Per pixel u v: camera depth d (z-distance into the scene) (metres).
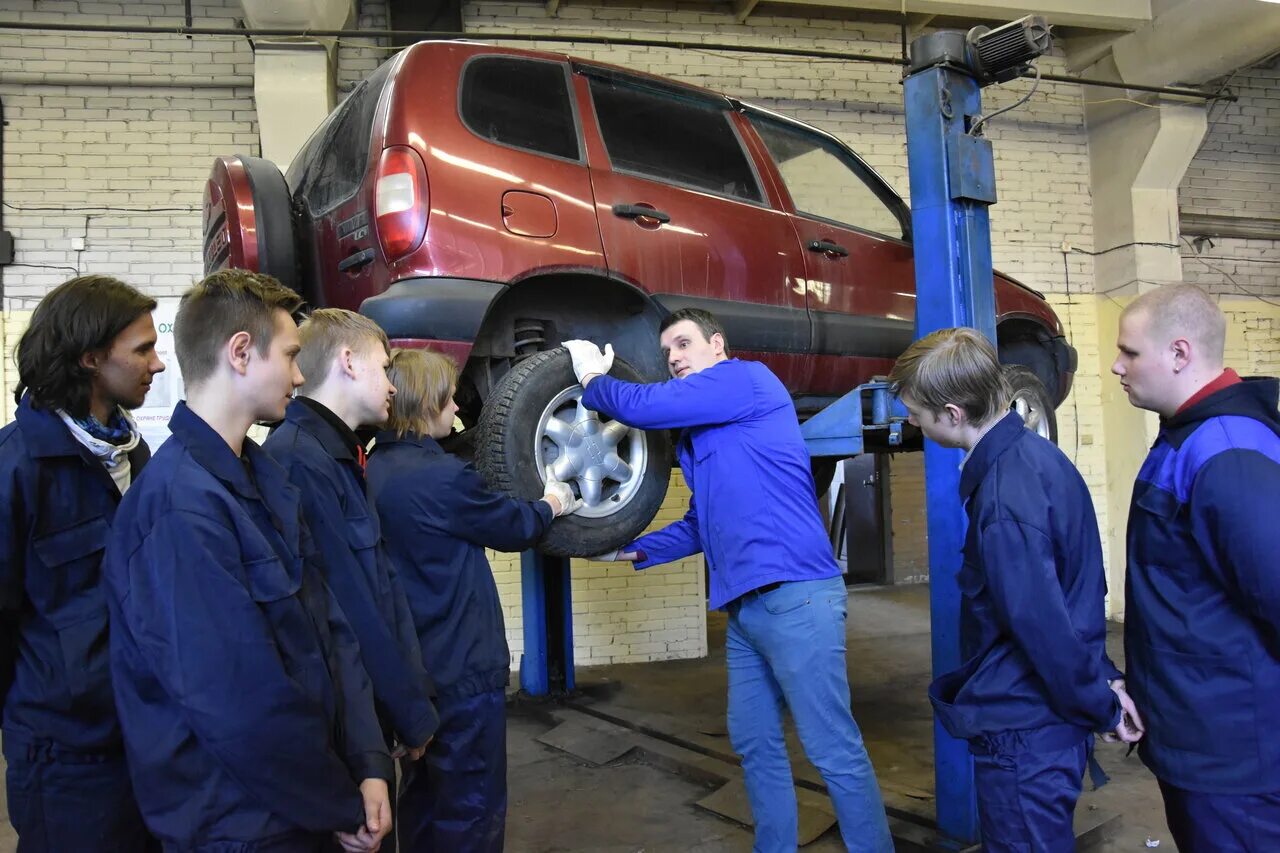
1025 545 1.65
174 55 5.31
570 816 3.17
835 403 2.79
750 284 3.12
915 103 2.86
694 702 4.80
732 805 3.15
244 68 5.36
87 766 1.58
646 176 2.96
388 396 1.96
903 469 8.25
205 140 5.32
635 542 2.69
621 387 2.30
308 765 1.32
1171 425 1.69
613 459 2.58
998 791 1.72
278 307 1.50
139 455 1.78
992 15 5.94
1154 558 1.68
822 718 2.26
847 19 6.38
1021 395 3.71
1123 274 6.88
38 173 5.19
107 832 1.59
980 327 2.81
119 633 1.33
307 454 1.76
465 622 2.12
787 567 2.27
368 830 1.47
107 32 5.25
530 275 2.58
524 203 2.62
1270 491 1.50
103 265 5.23
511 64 2.78
